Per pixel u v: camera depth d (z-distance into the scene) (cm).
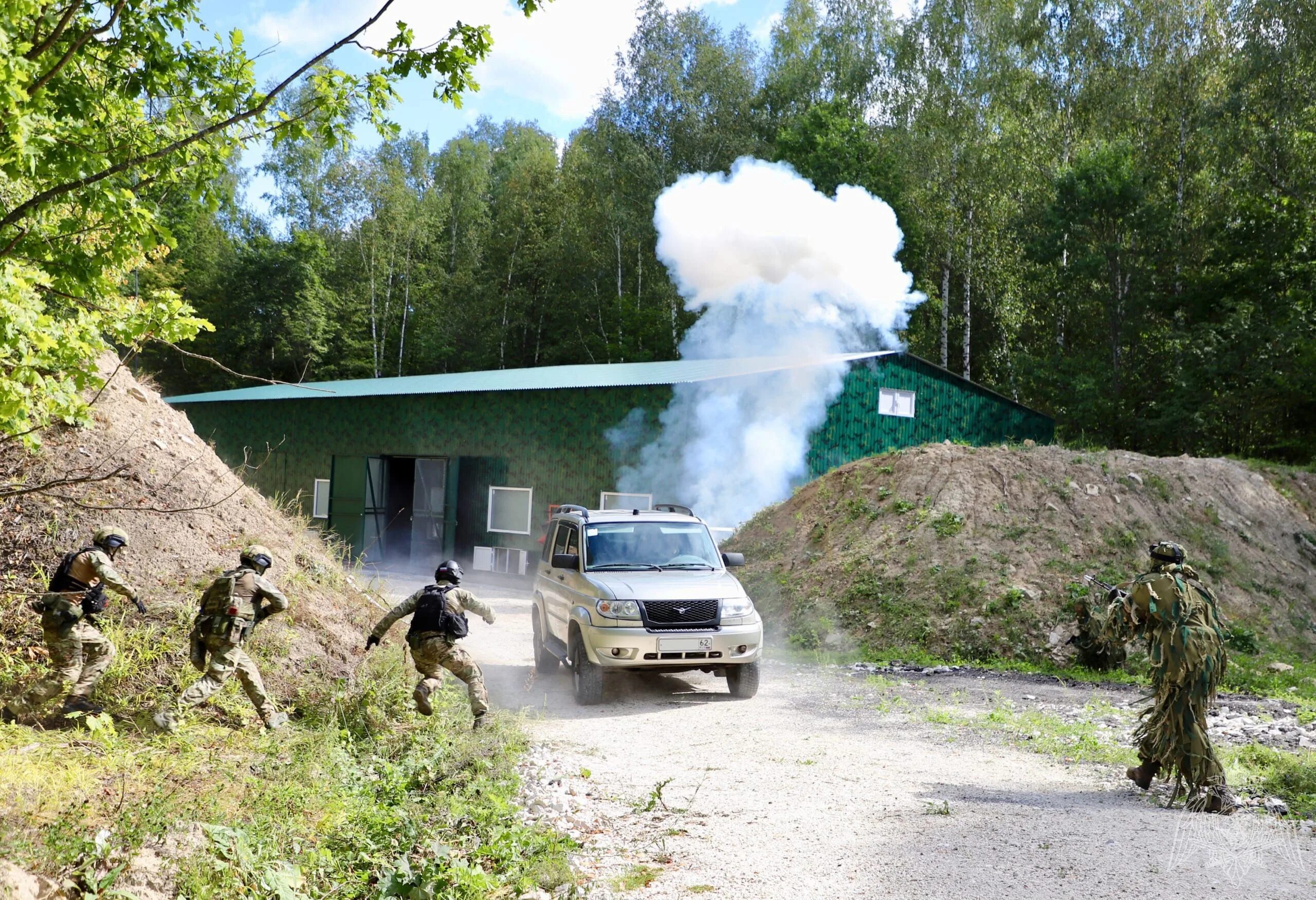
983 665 1403
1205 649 660
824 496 1942
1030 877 502
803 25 4897
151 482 987
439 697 898
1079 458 1867
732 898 479
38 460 941
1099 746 852
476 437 2675
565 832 589
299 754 684
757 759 792
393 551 2902
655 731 906
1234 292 3256
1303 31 3231
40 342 592
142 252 670
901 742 869
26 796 494
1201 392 3219
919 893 481
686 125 4575
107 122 654
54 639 700
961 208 3988
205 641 741
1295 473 2248
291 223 6016
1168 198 3619
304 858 513
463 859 543
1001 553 1617
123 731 704
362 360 5809
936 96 4150
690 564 1162
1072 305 3691
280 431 3269
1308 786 689
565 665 1112
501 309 5731
